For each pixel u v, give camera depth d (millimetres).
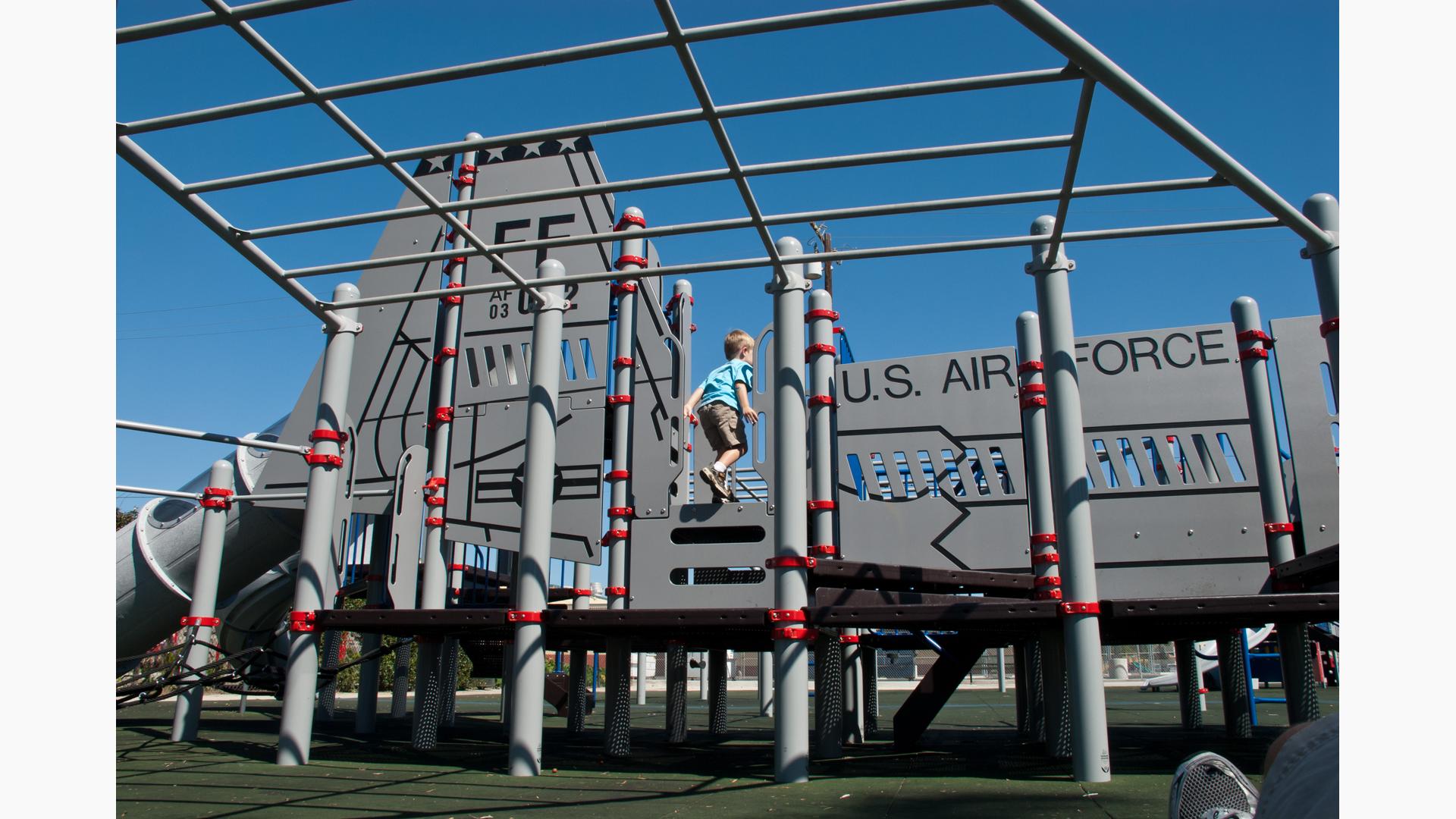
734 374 6184
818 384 6574
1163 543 5816
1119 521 5922
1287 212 3830
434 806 3818
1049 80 3232
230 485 7332
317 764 5367
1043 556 5824
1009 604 4453
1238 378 6020
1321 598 4219
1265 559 5652
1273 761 1318
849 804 3770
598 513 6195
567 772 5016
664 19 2959
